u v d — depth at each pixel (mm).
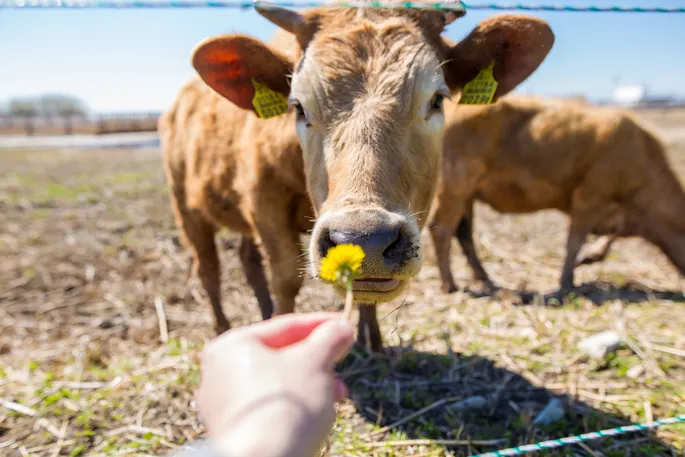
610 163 1764
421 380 1119
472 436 935
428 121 819
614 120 1777
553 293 1657
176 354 1264
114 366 1210
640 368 1144
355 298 670
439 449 899
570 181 1811
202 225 1422
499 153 1818
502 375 1136
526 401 1045
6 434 959
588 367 1161
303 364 283
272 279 1105
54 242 2242
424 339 1302
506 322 1400
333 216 665
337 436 929
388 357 1204
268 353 290
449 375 1131
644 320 1407
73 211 2822
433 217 1697
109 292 1698
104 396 1063
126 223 2531
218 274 1454
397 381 1113
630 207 1852
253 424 252
